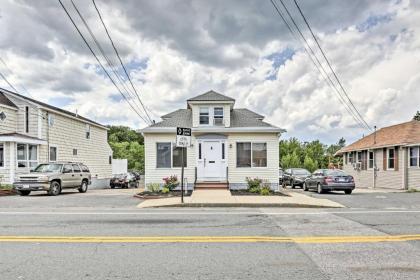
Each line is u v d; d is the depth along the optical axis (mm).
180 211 11914
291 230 8312
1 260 5781
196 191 18672
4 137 21016
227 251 6344
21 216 10547
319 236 7621
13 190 19625
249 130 20797
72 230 8266
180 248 6555
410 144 24328
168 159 20875
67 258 5895
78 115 30969
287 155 47156
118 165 42906
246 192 18672
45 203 14633
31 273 5129
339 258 5914
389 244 6895
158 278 4922
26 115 24250
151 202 14523
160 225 8961
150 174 20781
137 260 5781
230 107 21906
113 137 72000
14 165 21500
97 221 9578
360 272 5172
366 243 6977
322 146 55094
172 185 19609
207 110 21578
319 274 5082
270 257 5961
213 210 12266
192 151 20891
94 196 18156
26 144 22812
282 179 30109
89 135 31875
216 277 4961
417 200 16422
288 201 14250
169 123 21938
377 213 11484
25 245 6770
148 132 20781
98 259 5836
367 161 31156
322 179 21016
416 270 5266
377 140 30000
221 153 20953
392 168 27141
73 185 20766
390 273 5125
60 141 26844
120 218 10141
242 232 8055
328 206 13492
